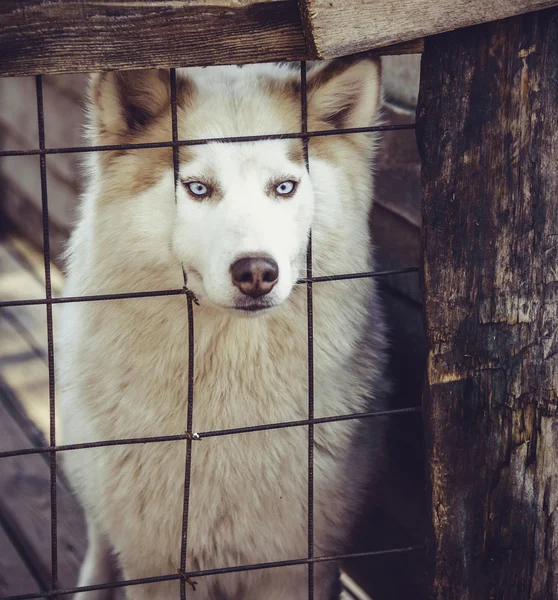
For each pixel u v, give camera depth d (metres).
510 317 1.88
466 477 2.00
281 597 2.54
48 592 1.93
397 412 2.05
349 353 2.43
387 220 3.18
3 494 3.59
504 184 1.82
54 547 1.92
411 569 3.00
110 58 1.67
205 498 2.35
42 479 3.69
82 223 2.49
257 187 2.11
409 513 3.04
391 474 3.18
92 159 2.38
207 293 2.05
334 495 2.46
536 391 1.91
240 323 2.25
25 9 1.60
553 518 1.96
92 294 2.35
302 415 2.37
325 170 2.31
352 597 3.23
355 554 2.10
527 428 1.94
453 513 2.02
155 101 2.20
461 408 1.96
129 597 2.65
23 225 6.20
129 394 2.35
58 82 5.02
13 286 5.42
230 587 2.56
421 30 1.70
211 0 1.66
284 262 2.03
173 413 2.34
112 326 2.34
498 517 2.01
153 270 2.26
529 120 1.77
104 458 2.41
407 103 2.99
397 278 3.14
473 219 1.85
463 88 1.78
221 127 2.19
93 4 1.62
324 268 2.35
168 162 2.18
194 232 2.12
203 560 2.45
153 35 1.66
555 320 1.86
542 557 1.99
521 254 1.85
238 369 2.31
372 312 2.59
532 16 1.72
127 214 2.23
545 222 1.82
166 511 2.37
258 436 2.34
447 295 1.91
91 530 2.93
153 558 2.48
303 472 2.38
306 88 2.04
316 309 2.34
